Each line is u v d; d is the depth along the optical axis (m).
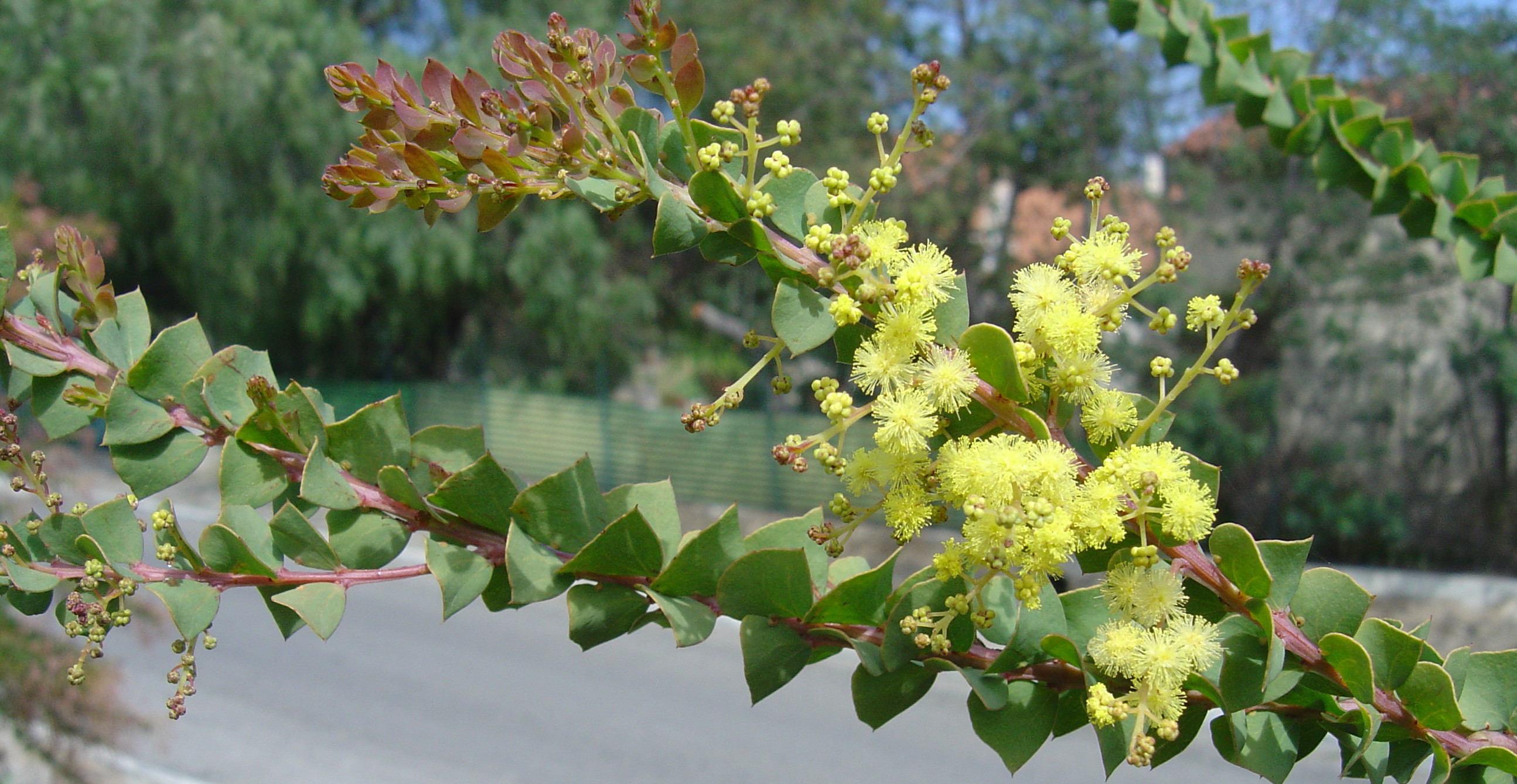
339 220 12.28
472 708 6.21
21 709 3.88
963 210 11.38
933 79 0.87
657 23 0.85
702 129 0.91
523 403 14.23
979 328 0.88
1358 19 8.74
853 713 6.12
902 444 0.90
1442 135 8.45
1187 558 0.93
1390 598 8.16
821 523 0.96
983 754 5.48
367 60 12.07
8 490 4.53
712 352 17.39
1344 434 9.55
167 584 0.92
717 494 12.64
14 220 4.64
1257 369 9.84
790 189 0.91
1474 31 8.36
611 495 0.94
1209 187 10.27
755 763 5.43
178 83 11.39
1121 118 10.86
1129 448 0.93
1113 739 0.93
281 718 6.02
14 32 11.27
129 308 1.05
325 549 0.92
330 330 14.72
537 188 0.86
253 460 0.96
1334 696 0.96
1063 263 0.96
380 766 5.41
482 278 13.25
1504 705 1.01
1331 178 1.97
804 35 12.26
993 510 0.89
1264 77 2.07
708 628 0.89
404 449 0.98
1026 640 0.92
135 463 0.97
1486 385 8.75
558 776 5.29
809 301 0.89
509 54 0.86
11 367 1.02
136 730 4.94
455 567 0.90
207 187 11.74
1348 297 9.29
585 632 0.89
